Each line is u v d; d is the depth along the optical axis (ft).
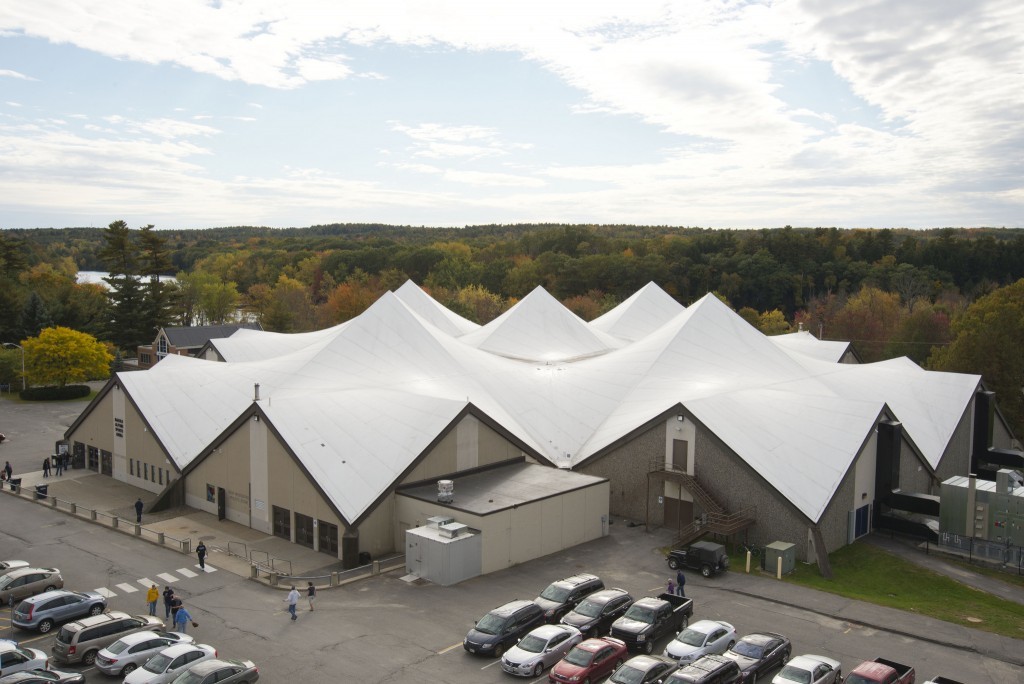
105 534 144.56
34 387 309.22
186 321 501.15
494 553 127.13
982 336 256.73
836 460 145.18
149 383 184.24
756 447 146.61
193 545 138.72
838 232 592.60
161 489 171.42
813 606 113.09
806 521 133.59
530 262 574.97
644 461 157.38
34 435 233.35
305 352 199.00
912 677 85.15
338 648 97.19
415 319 200.34
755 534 140.97
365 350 190.70
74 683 84.74
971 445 202.80
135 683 83.46
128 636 92.94
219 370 197.67
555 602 106.01
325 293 588.09
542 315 249.14
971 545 140.05
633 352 207.10
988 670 93.20
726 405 157.17
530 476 151.23
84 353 298.76
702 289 513.04
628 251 616.39
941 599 120.57
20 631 103.19
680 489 150.92
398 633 101.96
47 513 157.69
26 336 373.20
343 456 142.00
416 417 151.53
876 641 101.35
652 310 289.94
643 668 82.43
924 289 468.34
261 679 88.48
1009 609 116.78
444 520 125.90
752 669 86.58
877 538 150.20
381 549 135.64
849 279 506.89
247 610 109.60
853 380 201.98
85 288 474.08
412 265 627.46
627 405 179.52
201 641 98.89
